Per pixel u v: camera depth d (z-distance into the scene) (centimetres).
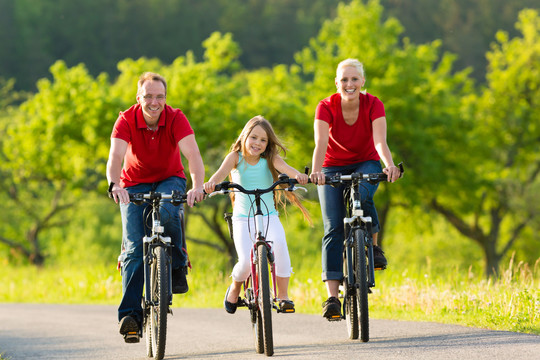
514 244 8475
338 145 1374
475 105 8000
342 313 1397
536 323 1432
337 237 1355
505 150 8100
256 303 1216
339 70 1336
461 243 8619
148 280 1203
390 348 1203
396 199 7712
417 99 7219
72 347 1667
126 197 1156
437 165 6944
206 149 6638
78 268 4712
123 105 6938
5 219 9188
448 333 1372
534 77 8019
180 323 1997
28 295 4022
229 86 7556
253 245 1226
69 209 9781
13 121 9506
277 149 1281
